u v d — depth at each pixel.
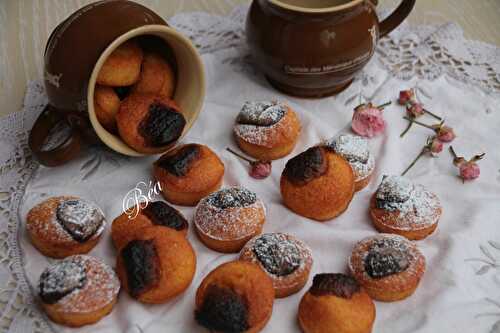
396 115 0.54
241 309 0.38
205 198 0.46
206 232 0.44
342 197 0.45
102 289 0.40
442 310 0.41
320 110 0.55
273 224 0.46
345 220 0.47
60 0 0.65
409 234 0.45
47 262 0.43
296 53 0.52
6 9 0.63
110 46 0.44
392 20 0.56
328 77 0.53
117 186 0.48
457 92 0.56
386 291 0.41
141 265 0.40
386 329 0.41
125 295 0.42
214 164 0.47
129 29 0.44
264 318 0.39
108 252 0.44
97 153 0.51
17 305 0.41
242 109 0.52
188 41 0.47
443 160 0.51
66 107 0.46
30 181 0.48
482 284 0.43
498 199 0.48
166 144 0.48
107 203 0.47
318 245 0.45
